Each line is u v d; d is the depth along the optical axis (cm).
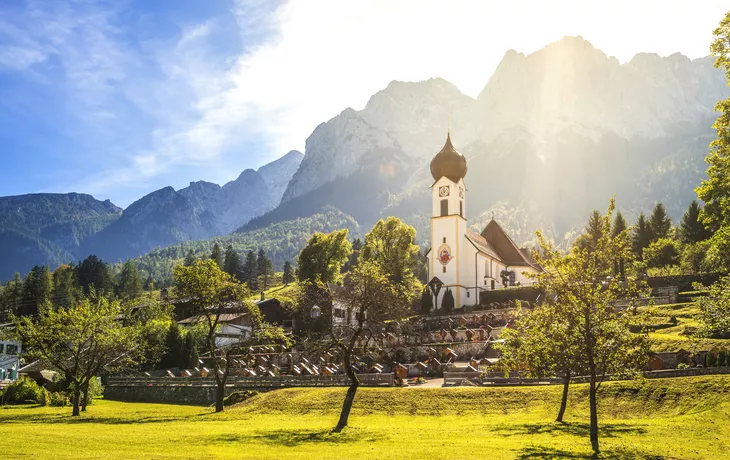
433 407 5238
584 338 3391
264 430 4253
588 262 3497
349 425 4550
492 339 8062
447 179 12119
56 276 18575
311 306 5003
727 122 4044
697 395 4566
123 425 4738
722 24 3928
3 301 16338
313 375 6938
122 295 17450
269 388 6756
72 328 6019
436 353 7819
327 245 13050
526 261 13900
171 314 10919
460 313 10781
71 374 5981
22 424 4809
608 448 3253
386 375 6288
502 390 5409
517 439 3647
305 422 4900
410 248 12481
